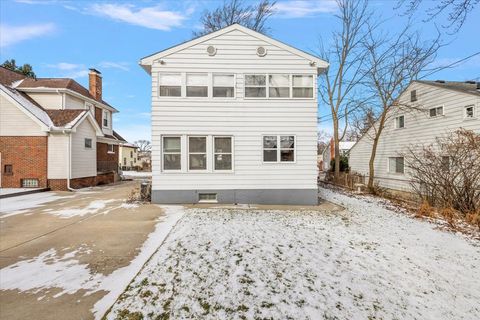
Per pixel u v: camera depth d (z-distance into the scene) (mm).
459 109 13648
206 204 10688
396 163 18609
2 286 3916
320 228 7227
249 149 11070
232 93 11086
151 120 10797
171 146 10945
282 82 11195
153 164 10797
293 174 11195
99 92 23469
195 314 3252
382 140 20078
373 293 3938
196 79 10984
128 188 16922
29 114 14750
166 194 10836
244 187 11062
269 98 11102
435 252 5742
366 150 22203
